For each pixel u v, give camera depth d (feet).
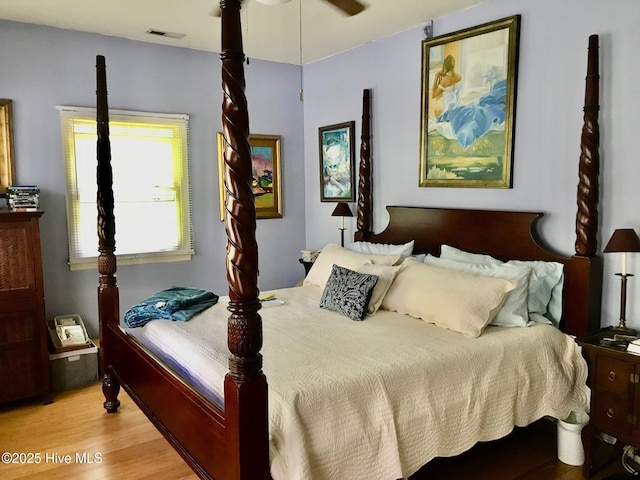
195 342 8.50
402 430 6.93
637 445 7.85
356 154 15.14
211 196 15.66
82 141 13.47
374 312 10.37
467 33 11.35
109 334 10.85
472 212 11.41
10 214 10.78
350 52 14.96
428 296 9.70
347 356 7.66
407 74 13.14
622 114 8.96
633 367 7.82
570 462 8.87
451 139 11.97
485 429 7.82
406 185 13.44
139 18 12.14
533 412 8.45
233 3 5.21
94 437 9.86
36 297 11.25
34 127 12.74
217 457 6.28
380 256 11.78
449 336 8.68
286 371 7.02
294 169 17.38
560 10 9.76
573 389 8.95
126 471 8.65
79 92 13.32
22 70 12.49
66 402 11.53
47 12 11.69
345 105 15.38
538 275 9.77
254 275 5.52
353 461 6.41
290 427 6.03
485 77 11.09
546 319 9.55
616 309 9.28
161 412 8.21
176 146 14.92
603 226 9.37
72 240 13.48
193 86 15.06
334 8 11.05
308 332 9.01
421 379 7.30
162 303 10.33
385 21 12.41
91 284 13.85
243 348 5.57
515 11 10.52
